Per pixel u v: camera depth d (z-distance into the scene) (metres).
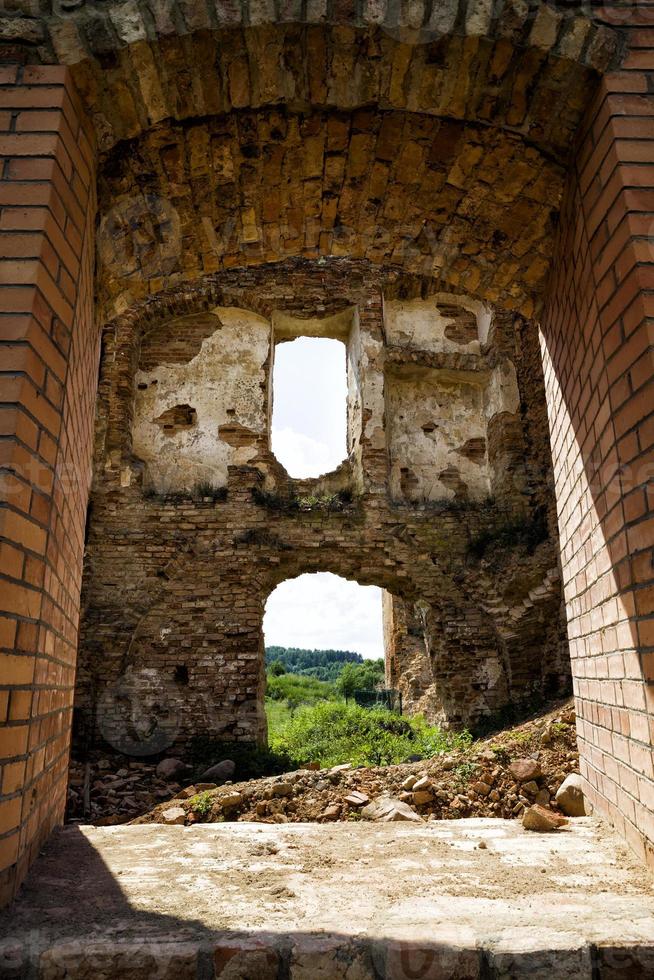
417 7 2.78
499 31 2.78
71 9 2.65
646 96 2.70
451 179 3.59
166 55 2.82
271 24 2.79
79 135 2.82
